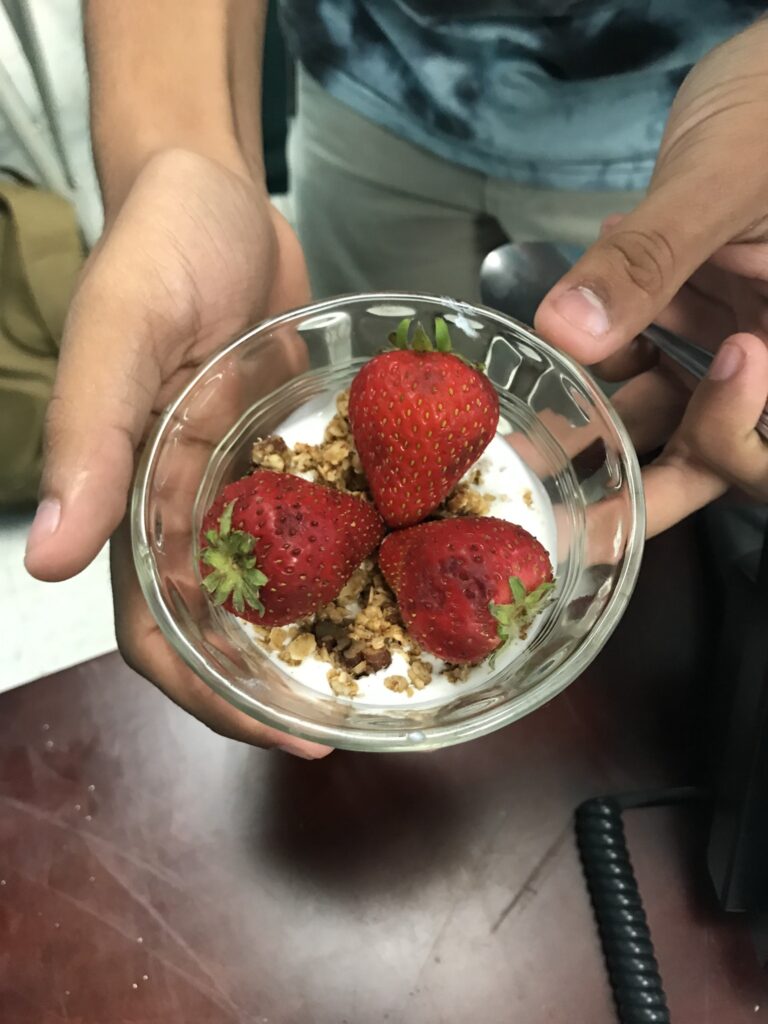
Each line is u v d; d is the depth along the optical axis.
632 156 0.31
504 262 0.31
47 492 0.20
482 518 0.20
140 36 0.26
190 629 0.20
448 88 0.30
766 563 0.22
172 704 0.26
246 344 0.23
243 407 0.24
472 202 0.35
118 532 0.23
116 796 0.25
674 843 0.25
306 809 0.25
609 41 0.27
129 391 0.21
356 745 0.19
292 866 0.24
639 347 0.27
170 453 0.22
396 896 0.24
